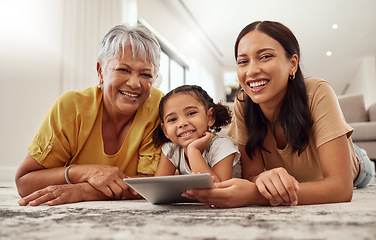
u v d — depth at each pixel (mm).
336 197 940
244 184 894
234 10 5230
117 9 3451
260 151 1294
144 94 1257
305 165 1227
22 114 2699
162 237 495
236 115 1311
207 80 6852
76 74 2920
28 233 532
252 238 481
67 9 2930
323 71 8453
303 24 5680
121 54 1188
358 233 505
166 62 5281
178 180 774
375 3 4965
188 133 1238
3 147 2641
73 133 1261
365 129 3510
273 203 892
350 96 4008
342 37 6262
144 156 1324
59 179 1174
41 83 2773
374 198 1134
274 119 1188
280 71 1051
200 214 743
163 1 4910
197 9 5219
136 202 1089
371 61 7363
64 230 556
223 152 1207
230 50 7109
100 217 707
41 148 1229
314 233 510
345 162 985
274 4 5004
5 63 2676
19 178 1232
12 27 2709
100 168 1162
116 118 1318
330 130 1009
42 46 2797
